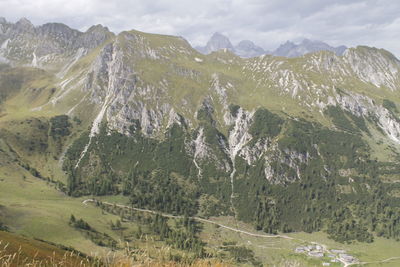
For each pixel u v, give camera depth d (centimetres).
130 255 2323
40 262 2230
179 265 2392
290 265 2578
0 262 2056
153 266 2253
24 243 8988
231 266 2755
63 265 2222
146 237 2555
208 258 2719
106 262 2259
